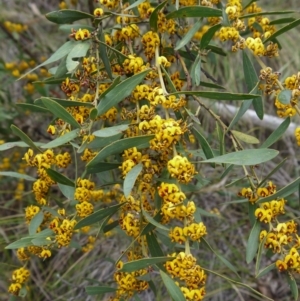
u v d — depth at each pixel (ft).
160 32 1.72
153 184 1.55
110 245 3.04
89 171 1.57
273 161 3.38
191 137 1.82
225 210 3.15
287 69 3.58
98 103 1.55
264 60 3.64
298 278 2.89
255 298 2.90
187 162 1.38
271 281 2.93
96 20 1.65
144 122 1.44
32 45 3.29
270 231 1.49
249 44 1.66
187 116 1.66
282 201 1.52
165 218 1.53
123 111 1.64
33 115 3.08
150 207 1.59
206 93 1.46
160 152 1.49
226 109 3.21
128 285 1.58
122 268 1.37
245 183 2.93
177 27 1.92
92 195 1.80
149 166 1.48
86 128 1.51
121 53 1.64
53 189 3.03
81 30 1.60
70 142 1.57
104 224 1.58
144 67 1.65
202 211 2.06
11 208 3.11
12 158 3.08
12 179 3.05
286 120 1.58
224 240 3.02
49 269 2.99
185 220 1.43
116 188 2.22
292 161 3.36
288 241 1.48
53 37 3.53
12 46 3.54
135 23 1.73
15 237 2.93
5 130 2.87
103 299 2.88
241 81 3.53
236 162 1.39
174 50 1.79
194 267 1.38
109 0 1.68
